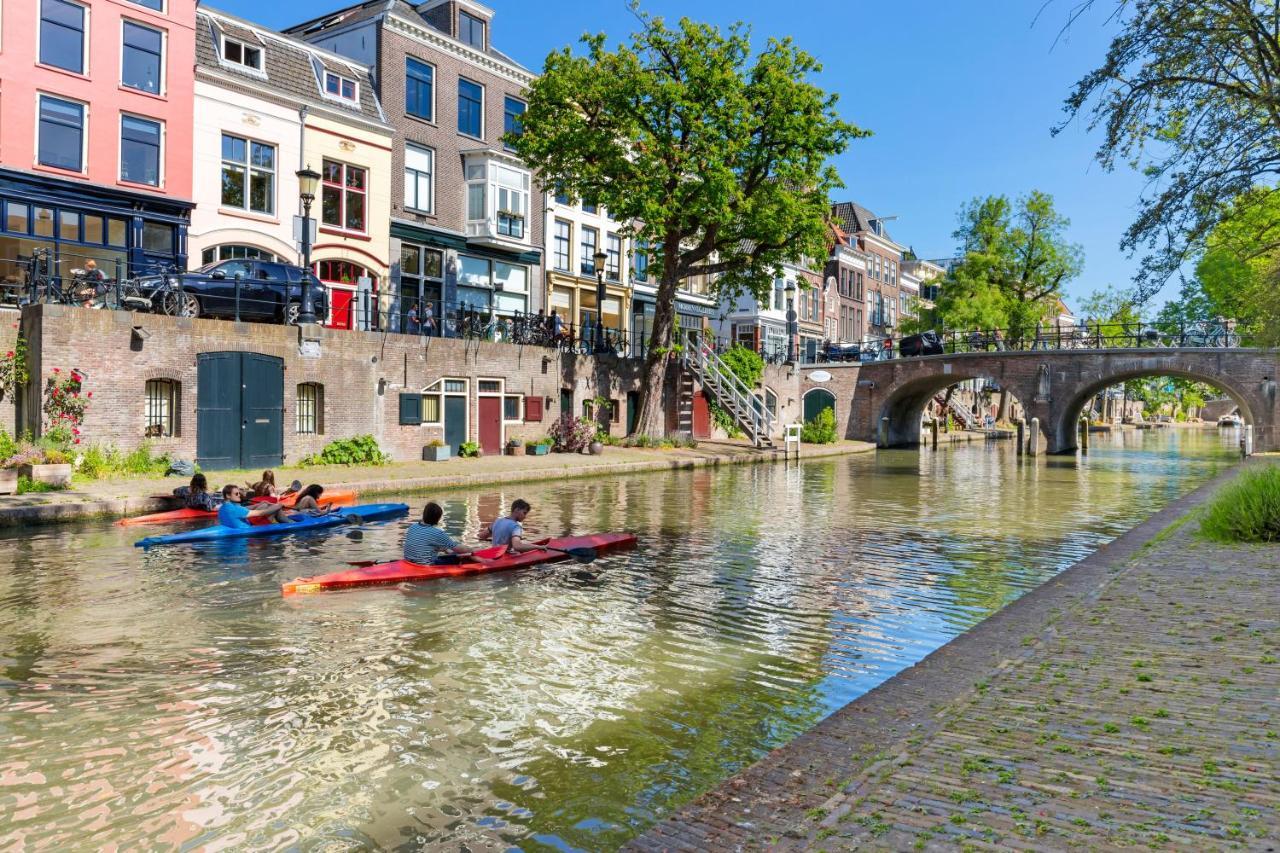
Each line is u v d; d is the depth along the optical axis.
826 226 29.25
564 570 11.27
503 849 4.36
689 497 19.77
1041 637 6.86
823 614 9.17
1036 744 4.52
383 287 26.66
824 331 56.59
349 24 27.62
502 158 29.77
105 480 16.36
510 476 21.30
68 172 19.88
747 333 49.50
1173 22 11.49
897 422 49.00
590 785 5.08
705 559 12.27
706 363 34.94
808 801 4.18
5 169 18.75
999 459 36.66
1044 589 9.09
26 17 19.25
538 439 27.92
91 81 20.20
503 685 6.82
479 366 25.81
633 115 26.75
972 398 64.25
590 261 35.81
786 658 7.62
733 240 29.64
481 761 5.40
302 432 21.14
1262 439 36.53
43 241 19.64
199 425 18.78
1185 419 106.56
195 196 22.14
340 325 25.62
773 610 9.33
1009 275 50.16
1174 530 13.48
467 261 29.92
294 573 10.59
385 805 4.83
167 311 18.55
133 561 11.09
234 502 13.41
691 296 42.09
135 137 21.09
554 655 7.62
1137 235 12.69
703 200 26.64
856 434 46.41
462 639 8.08
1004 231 49.59
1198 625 6.91
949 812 3.76
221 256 22.97
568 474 22.95
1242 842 3.35
